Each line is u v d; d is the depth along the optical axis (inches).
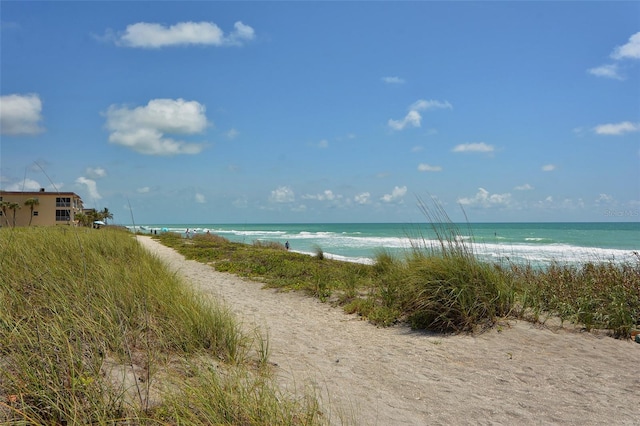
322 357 228.8
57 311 180.4
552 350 241.3
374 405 169.3
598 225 4306.1
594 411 170.1
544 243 1439.5
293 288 443.8
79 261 280.8
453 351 242.7
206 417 124.4
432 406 172.1
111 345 171.6
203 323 210.8
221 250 880.3
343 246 1470.2
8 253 262.4
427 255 324.2
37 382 126.0
